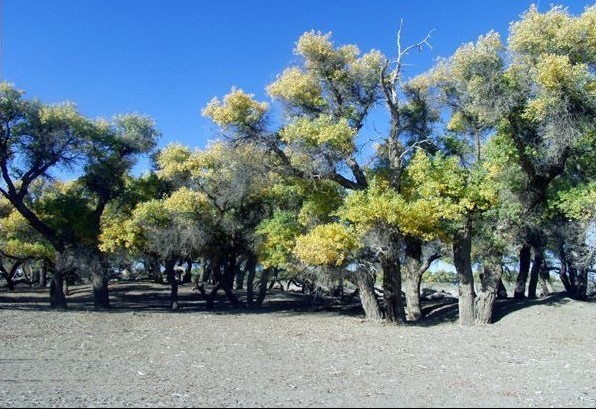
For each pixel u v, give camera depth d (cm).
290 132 2098
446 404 822
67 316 2402
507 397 891
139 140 3144
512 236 2025
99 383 962
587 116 1797
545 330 1841
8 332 1762
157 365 1188
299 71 2341
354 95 2395
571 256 2452
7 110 2733
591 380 1070
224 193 2650
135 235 2719
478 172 2000
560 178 2172
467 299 2116
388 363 1256
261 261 2581
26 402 791
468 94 2086
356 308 3034
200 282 3434
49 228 2962
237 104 2191
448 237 2036
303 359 1306
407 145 2466
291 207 2783
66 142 2867
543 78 1719
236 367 1174
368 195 2028
